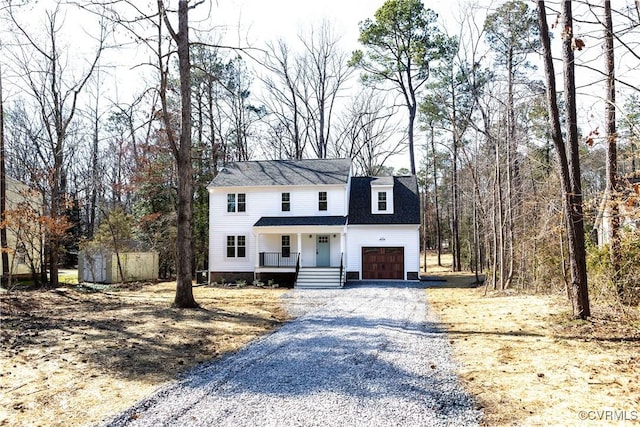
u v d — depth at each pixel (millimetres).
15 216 18938
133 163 35719
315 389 6520
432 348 9109
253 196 27422
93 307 15078
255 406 5832
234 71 36125
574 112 10375
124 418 5457
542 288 17625
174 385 6789
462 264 41656
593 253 11703
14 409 5762
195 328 11359
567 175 10531
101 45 22391
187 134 15000
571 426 5020
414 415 5484
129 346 9258
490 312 13633
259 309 15164
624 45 6223
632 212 8297
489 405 5797
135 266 29203
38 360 8102
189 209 15195
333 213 26844
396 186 29141
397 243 26328
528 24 19906
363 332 10961
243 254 27281
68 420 5410
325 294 20281
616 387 6238
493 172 23234
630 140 8562
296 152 39406
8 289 17719
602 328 9711
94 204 40188
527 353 8352
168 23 14477
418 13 32312
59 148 22406
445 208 57406
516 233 21516
